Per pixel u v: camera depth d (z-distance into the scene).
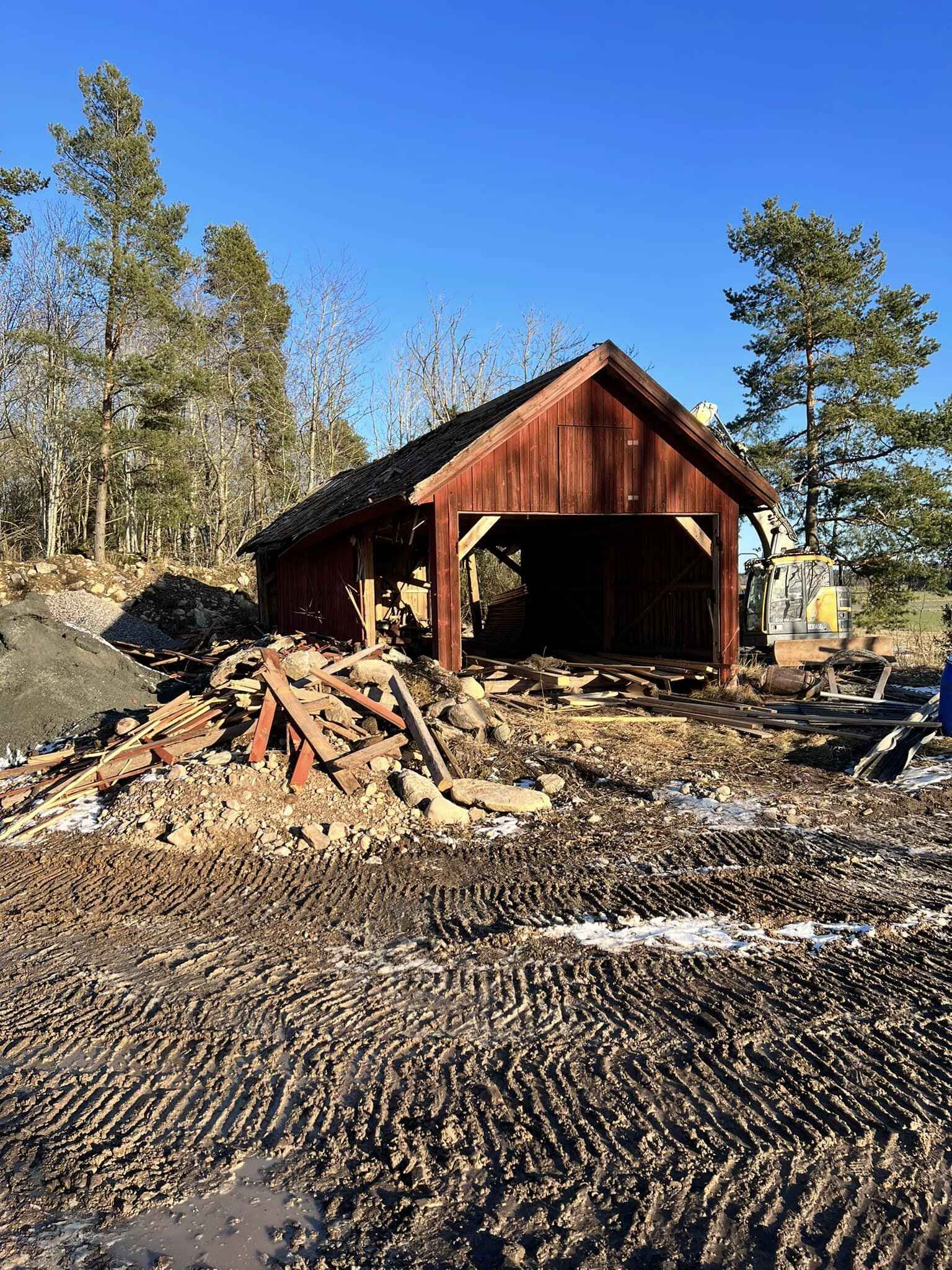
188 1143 3.57
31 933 5.88
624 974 5.06
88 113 28.61
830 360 27.09
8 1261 2.92
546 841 7.73
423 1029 4.46
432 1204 3.17
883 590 27.88
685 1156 3.41
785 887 6.52
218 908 6.24
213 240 42.91
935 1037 4.30
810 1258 2.88
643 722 12.73
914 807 8.77
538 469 13.32
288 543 19.14
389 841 7.72
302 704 9.69
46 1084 4.03
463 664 16.16
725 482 14.53
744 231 27.72
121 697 12.54
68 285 34.25
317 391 40.84
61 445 33.53
